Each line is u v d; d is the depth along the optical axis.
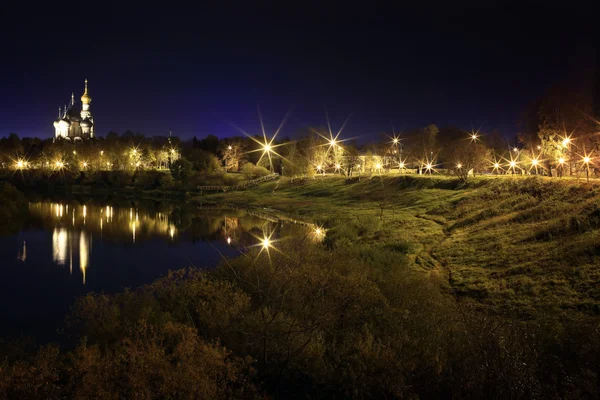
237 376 9.91
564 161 41.38
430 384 9.35
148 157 141.00
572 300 14.95
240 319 12.77
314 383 9.90
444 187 54.00
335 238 33.09
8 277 27.70
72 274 28.48
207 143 150.50
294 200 72.56
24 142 168.62
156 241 40.47
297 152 109.38
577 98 41.84
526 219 28.09
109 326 14.77
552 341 10.29
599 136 39.44
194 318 14.45
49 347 12.11
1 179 117.19
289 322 11.77
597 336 10.05
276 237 39.59
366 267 19.41
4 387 9.45
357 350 10.52
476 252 23.73
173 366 10.05
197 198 88.38
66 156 130.88
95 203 80.12
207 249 36.41
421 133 88.81
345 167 89.38
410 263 24.27
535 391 8.19
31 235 44.00
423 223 36.28
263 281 16.19
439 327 11.50
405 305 14.50
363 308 13.38
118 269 29.75
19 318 19.97
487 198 38.91
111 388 9.28
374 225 37.19
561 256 18.92
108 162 135.75
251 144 140.38
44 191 108.44
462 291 18.31
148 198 92.31
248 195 86.62
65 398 9.70
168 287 18.42
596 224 21.38
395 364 9.70
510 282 17.84
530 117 51.41
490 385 8.66
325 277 14.16
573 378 8.52
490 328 10.20
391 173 80.75
